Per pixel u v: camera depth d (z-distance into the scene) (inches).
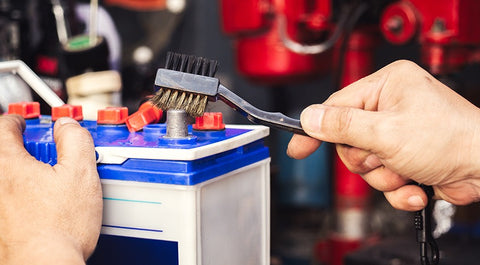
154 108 24.3
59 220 19.1
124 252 20.6
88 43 51.8
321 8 52.1
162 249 19.9
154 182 19.5
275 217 44.1
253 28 53.3
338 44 55.5
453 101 21.0
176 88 21.0
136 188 20.0
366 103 23.7
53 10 51.4
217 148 20.3
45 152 21.6
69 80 51.6
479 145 20.5
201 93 20.9
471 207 52.6
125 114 24.5
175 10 70.9
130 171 19.9
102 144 21.2
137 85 63.8
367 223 55.2
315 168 75.5
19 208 19.2
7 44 47.8
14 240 18.9
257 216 23.5
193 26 74.2
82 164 19.8
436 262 23.1
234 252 21.9
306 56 53.7
